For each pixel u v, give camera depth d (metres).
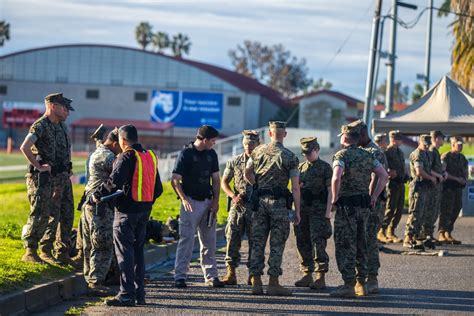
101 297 21.34
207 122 180.88
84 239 21.52
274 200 21.73
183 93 181.25
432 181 32.91
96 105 187.00
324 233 22.95
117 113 186.50
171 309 19.66
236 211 23.47
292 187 21.81
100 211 20.64
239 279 24.78
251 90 185.00
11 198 46.78
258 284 21.95
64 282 20.97
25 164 124.12
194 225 23.14
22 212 37.91
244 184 23.45
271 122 22.09
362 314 19.44
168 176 81.50
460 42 63.34
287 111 187.38
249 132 23.52
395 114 44.62
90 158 21.69
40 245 23.02
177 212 40.78
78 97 187.38
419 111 44.38
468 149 101.81
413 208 32.81
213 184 23.41
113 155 21.47
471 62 62.84
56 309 19.59
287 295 21.86
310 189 22.94
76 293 21.62
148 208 20.30
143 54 185.38
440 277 25.66
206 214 23.36
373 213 22.19
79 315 18.83
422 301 21.39
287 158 21.69
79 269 22.91
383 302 21.12
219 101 180.00
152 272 26.03
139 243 20.34
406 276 25.80
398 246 33.59
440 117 43.53
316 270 23.08
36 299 19.59
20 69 188.88
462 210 48.09
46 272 21.39
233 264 23.59
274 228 21.80
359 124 21.64
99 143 22.17
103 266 21.45
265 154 21.83
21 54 188.88
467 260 29.89
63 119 22.59
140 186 20.02
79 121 182.75
